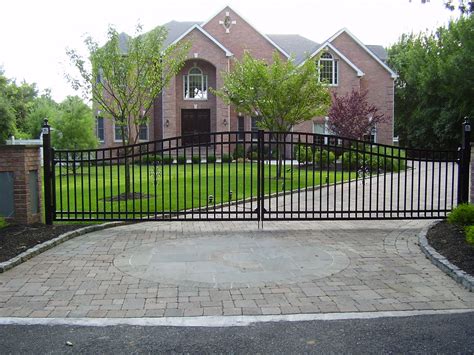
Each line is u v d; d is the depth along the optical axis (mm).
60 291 4805
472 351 3424
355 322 4004
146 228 7938
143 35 11086
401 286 4953
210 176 16156
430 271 5465
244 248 6543
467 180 7930
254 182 14391
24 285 4977
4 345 3570
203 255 6176
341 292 4773
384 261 5895
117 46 10859
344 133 24297
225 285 4984
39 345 3570
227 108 28750
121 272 5434
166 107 28672
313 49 30781
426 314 4184
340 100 25062
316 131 28859
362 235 7391
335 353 3414
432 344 3545
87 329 3877
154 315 4184
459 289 4855
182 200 10602
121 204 10125
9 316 4160
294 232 7633
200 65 30000
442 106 34312
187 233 7543
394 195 12352
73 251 6344
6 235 6859
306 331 3818
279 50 30219
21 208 7570
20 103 26688
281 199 11508
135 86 10977
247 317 4129
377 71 30875
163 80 11414
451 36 31734
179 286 4957
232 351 3461
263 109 16016
